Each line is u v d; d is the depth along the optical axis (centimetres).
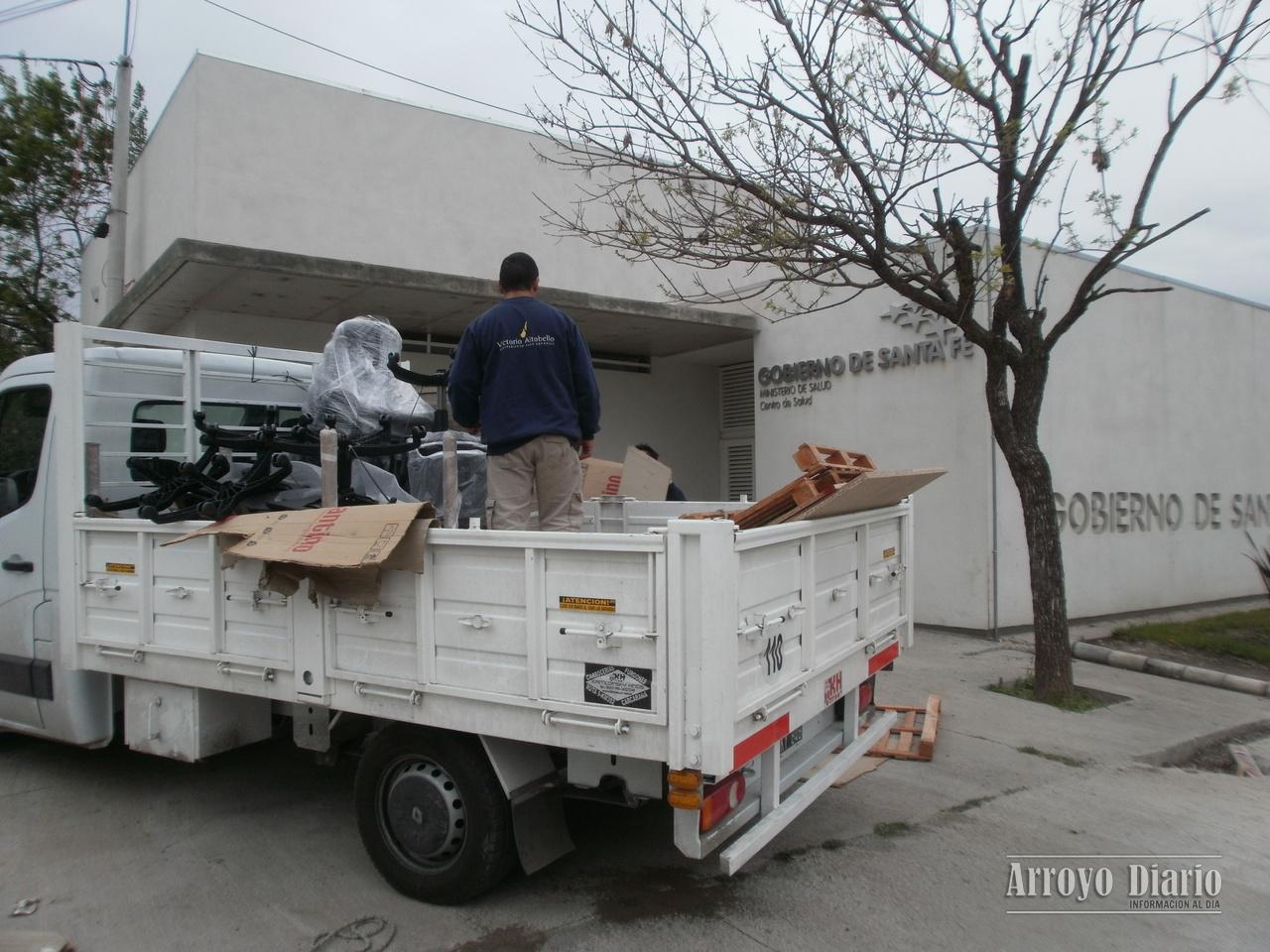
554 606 330
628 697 316
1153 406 1155
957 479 980
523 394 420
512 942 362
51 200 1742
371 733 436
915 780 554
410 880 392
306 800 526
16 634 529
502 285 444
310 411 528
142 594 453
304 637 394
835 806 512
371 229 1156
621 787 350
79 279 1816
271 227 1084
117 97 1227
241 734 464
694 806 308
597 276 1331
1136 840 473
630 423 1444
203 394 569
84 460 491
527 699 336
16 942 352
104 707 505
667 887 412
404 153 1184
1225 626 1031
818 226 686
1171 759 609
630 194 838
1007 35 665
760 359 1241
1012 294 701
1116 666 866
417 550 352
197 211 1038
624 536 312
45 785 548
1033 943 368
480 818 371
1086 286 686
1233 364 1306
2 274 1745
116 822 493
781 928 376
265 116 1086
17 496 536
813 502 381
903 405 1039
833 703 440
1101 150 677
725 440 1537
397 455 524
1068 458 1035
